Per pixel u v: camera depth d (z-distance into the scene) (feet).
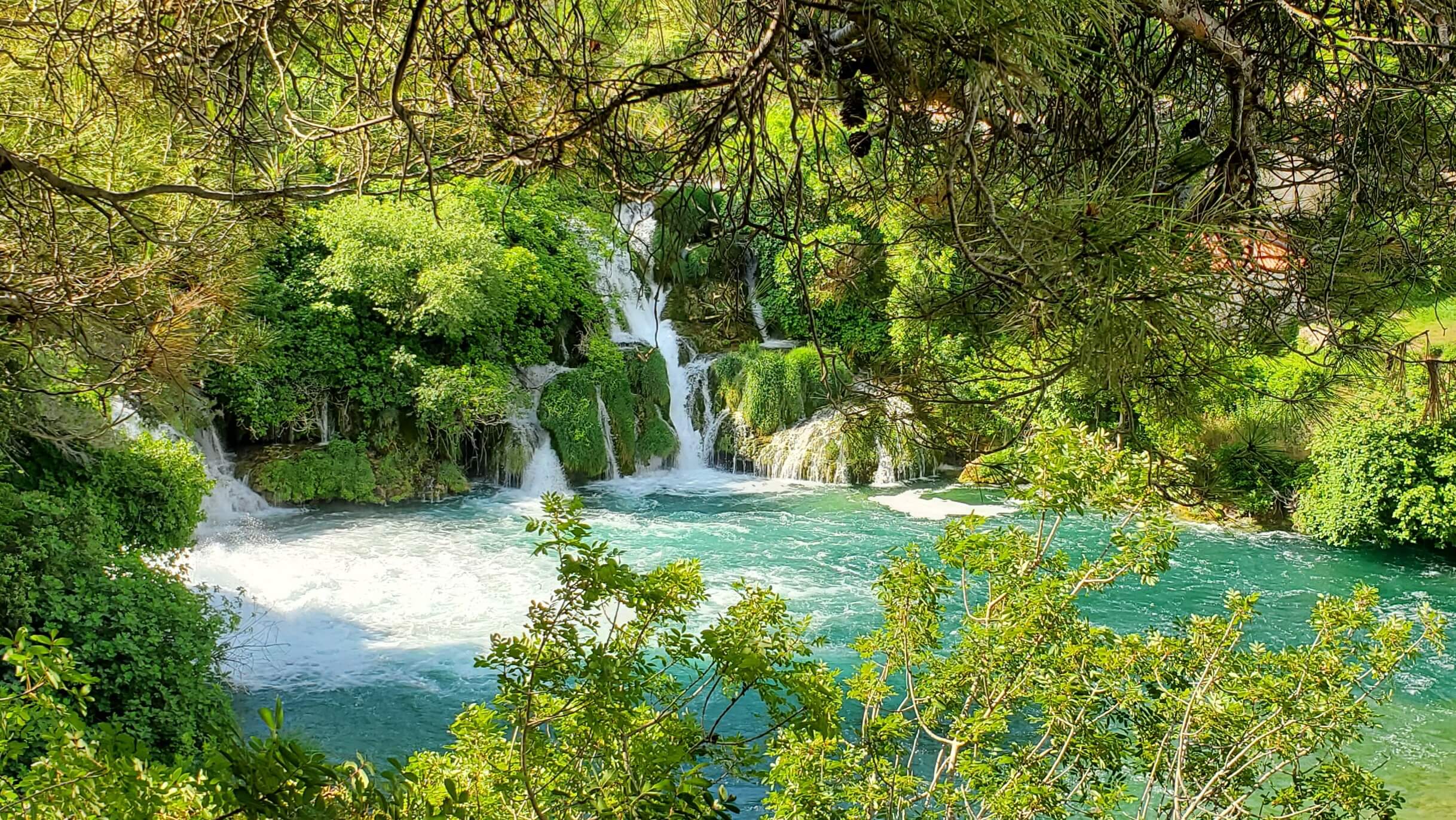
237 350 16.93
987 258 7.38
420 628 44.21
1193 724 19.74
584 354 74.59
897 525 60.80
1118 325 6.85
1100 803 18.61
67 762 8.06
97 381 15.74
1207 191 8.38
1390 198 9.40
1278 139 9.89
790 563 53.72
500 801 13.56
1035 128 7.64
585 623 13.32
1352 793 18.89
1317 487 52.90
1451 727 34.35
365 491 63.26
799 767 18.53
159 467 40.93
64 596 28.45
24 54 12.59
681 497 67.82
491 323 68.74
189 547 43.19
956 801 18.58
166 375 15.42
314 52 9.99
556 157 9.91
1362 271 8.85
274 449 63.31
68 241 13.67
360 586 48.96
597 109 9.27
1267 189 9.39
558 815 13.03
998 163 9.02
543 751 13.23
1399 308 9.12
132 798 7.82
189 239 14.12
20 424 23.97
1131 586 47.96
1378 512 51.42
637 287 78.23
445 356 68.13
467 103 9.80
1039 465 19.15
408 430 66.85
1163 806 19.81
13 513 29.91
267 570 50.49
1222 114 9.99
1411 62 9.00
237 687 38.06
